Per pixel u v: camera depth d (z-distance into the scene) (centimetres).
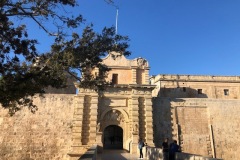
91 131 3162
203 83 4491
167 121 3466
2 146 3191
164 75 4519
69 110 3434
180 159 1456
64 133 3319
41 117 3369
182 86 4444
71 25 1285
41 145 3250
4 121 3303
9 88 1257
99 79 1574
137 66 3550
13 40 1138
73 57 1259
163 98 3578
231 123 3544
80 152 3022
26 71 1322
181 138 3403
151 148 2009
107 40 1370
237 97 4450
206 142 3416
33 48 1251
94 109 3259
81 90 3319
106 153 2666
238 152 3409
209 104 3612
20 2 1166
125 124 3297
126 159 2045
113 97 3394
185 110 3556
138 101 3372
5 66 1211
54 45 1298
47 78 1322
